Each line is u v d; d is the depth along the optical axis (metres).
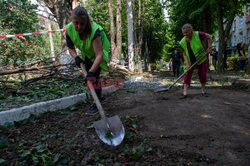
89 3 11.44
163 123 2.49
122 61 15.55
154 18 20.47
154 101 3.69
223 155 1.72
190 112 2.89
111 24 11.85
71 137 2.16
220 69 11.75
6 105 2.94
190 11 12.54
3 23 11.10
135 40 14.55
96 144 1.99
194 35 3.72
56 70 5.30
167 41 27.61
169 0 14.68
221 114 2.77
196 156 1.71
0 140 1.94
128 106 3.37
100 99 3.20
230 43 31.34
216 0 10.87
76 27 2.22
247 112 2.83
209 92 4.48
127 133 2.20
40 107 2.92
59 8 7.67
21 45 11.81
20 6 10.79
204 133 2.16
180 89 5.16
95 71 2.63
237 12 12.05
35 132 2.29
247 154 1.72
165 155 1.75
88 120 2.67
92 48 2.60
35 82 5.19
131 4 12.62
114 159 1.70
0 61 10.27
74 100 3.54
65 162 1.66
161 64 49.88
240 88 4.96
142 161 1.66
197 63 3.84
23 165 1.60
